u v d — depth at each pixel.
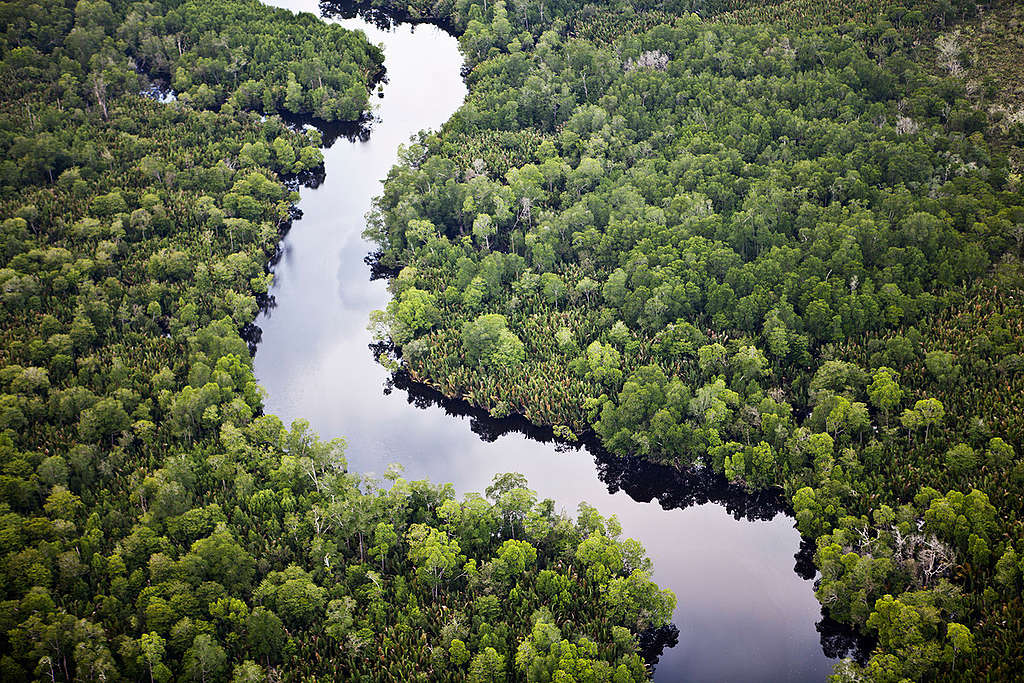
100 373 164.38
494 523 137.75
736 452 149.12
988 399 149.12
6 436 145.75
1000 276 168.25
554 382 167.75
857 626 130.62
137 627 123.31
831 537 132.12
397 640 124.81
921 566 127.38
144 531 132.50
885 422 150.75
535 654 117.25
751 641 133.38
